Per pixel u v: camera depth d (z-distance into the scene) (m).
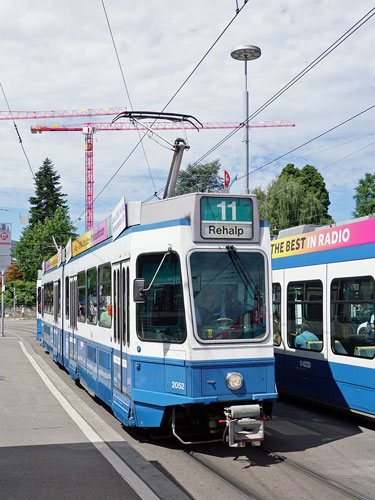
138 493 5.94
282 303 12.09
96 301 10.88
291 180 43.47
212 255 7.57
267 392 7.48
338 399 9.93
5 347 27.31
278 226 41.38
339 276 9.99
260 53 19.52
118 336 8.90
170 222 7.70
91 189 90.00
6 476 6.55
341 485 6.25
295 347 11.44
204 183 43.62
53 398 12.27
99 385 10.35
